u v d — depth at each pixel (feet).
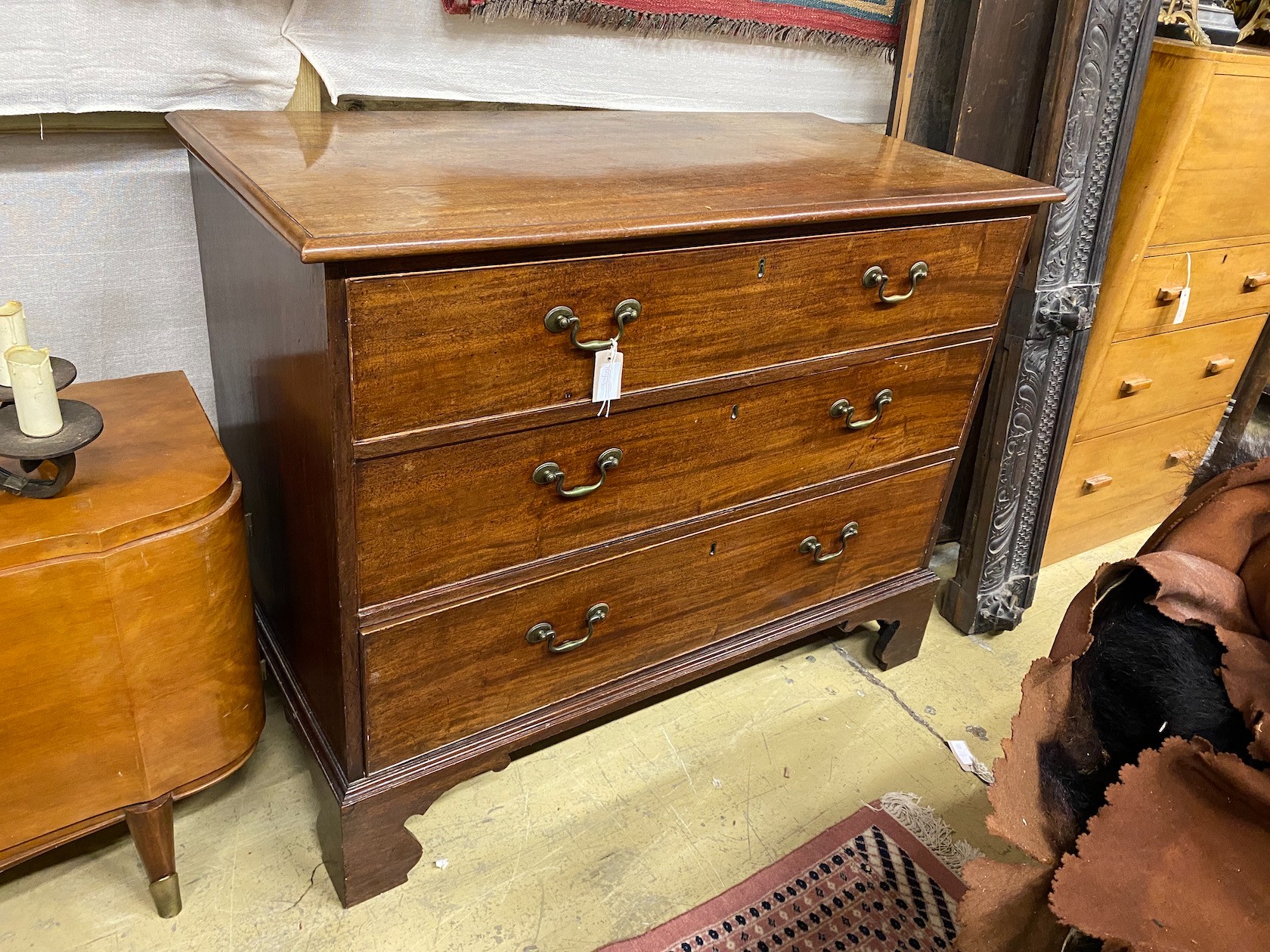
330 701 4.43
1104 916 2.90
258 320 4.24
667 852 5.10
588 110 6.04
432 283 3.52
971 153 6.46
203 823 4.99
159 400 4.56
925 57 7.02
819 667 6.66
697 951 4.57
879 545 6.10
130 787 4.13
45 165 4.62
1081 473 7.72
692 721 6.03
